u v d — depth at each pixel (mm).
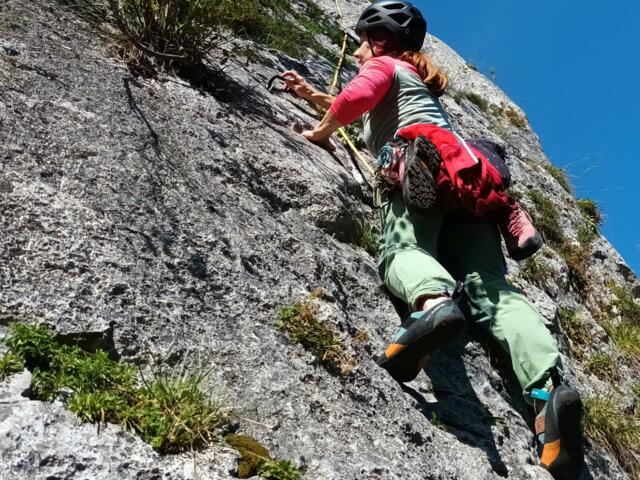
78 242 2207
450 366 3188
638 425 4273
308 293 2770
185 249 2510
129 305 2156
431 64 3633
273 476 1909
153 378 2031
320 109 4520
